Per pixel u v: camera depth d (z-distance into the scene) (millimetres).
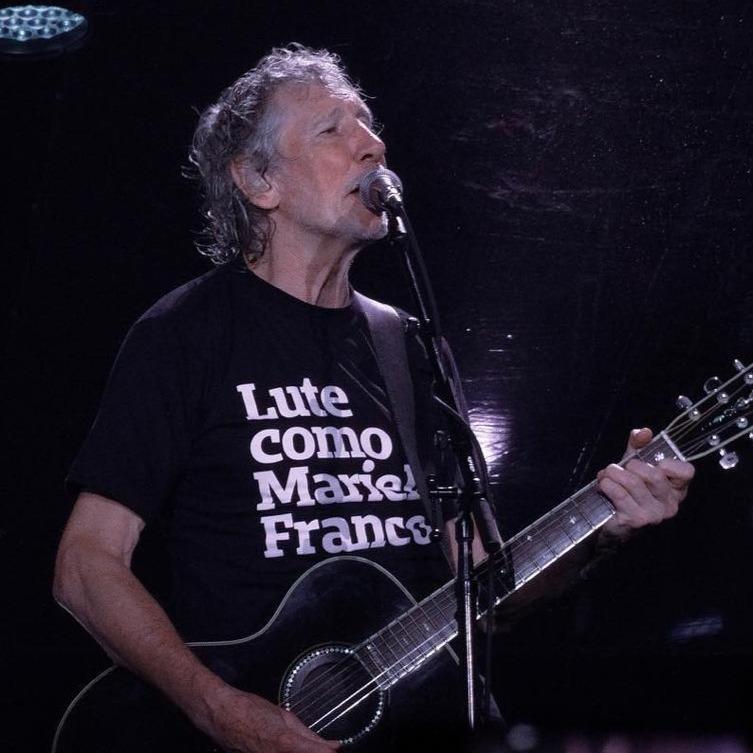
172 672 7504
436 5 13102
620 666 12430
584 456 13109
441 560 8664
